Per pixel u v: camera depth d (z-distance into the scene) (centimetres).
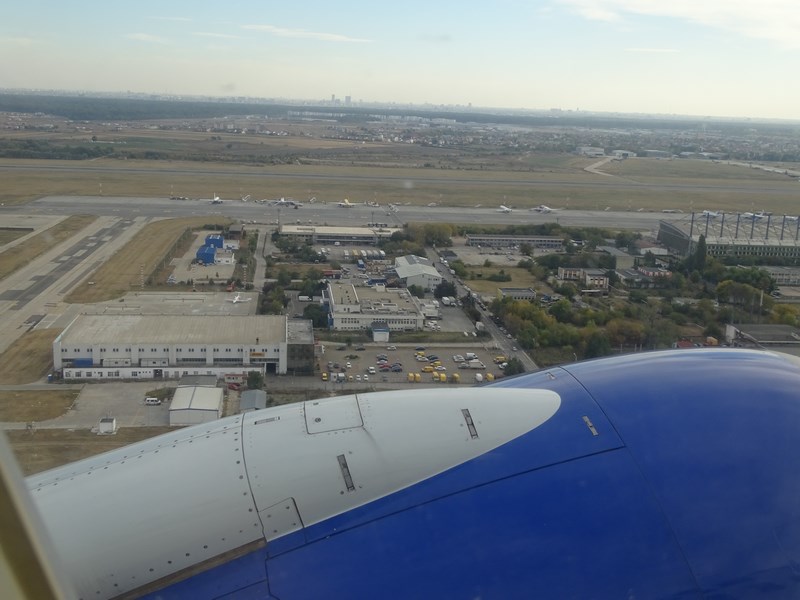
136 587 389
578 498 402
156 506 403
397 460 420
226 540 397
